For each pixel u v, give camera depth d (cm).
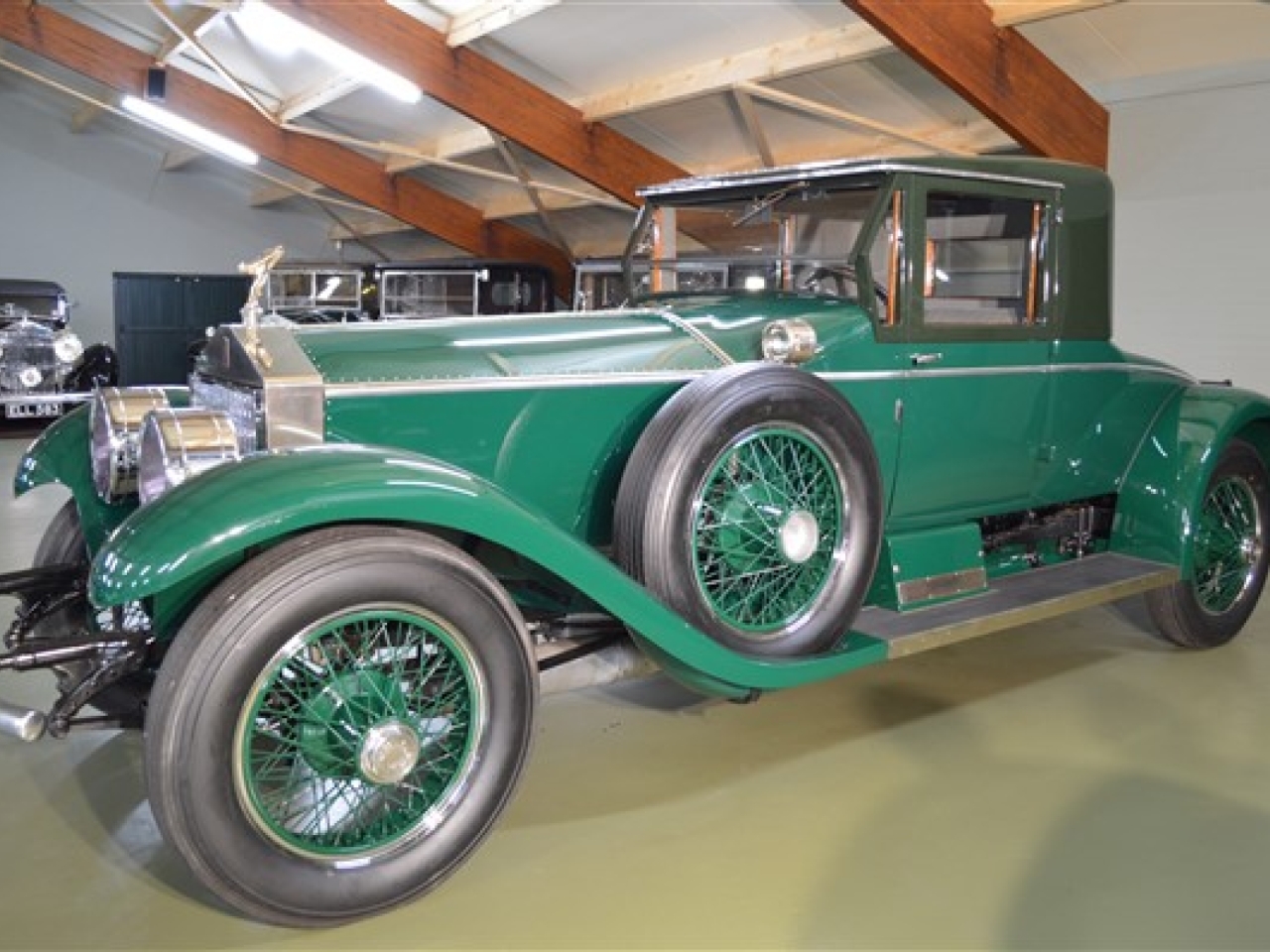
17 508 635
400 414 251
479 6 739
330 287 1077
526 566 272
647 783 273
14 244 1313
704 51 712
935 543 311
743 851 239
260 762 203
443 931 207
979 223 313
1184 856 238
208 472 203
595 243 1170
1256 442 395
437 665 213
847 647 270
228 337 255
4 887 222
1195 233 615
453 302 979
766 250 325
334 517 196
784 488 263
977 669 363
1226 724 314
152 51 1023
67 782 271
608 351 280
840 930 208
